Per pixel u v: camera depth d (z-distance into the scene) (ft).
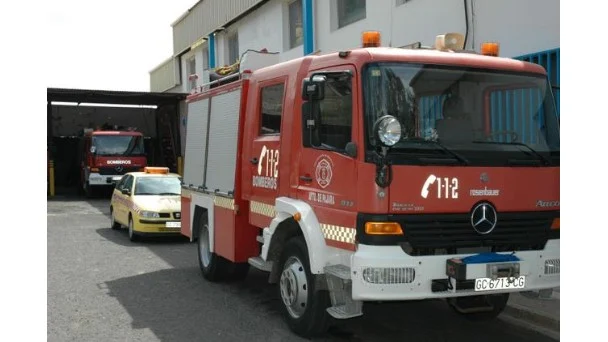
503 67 18.08
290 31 55.57
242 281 28.25
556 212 17.75
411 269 15.74
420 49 18.71
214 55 72.38
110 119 101.65
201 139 28.43
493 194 16.84
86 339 19.33
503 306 20.48
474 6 31.65
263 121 22.29
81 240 42.24
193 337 19.49
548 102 18.56
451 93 17.17
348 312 16.65
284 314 20.43
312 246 17.85
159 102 92.63
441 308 23.39
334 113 17.52
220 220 25.29
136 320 21.57
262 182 21.88
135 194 42.98
